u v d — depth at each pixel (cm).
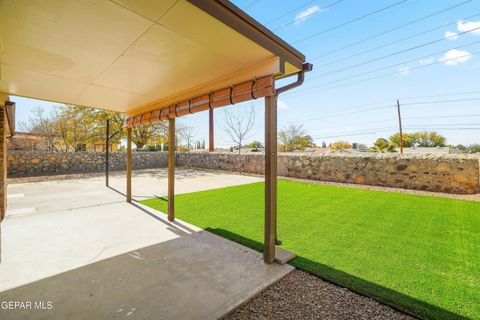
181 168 1370
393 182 692
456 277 214
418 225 358
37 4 146
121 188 712
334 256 258
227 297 187
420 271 225
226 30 177
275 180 249
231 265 241
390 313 167
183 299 185
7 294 192
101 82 306
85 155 1161
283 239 307
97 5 148
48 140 1631
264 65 235
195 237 321
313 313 169
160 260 253
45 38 192
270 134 243
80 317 166
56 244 296
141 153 1388
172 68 254
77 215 428
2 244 295
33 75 283
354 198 548
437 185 623
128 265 242
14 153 988
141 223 383
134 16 160
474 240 299
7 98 389
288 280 214
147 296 190
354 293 192
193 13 157
